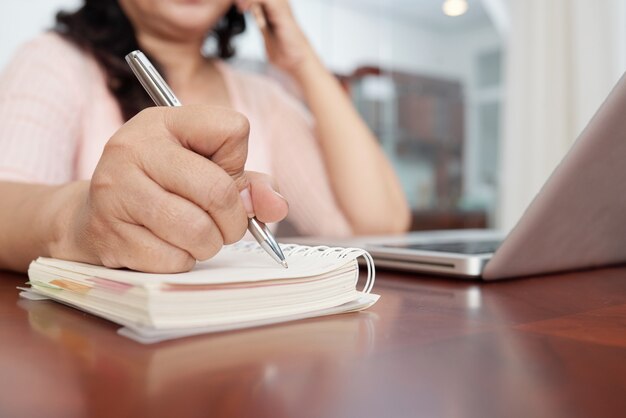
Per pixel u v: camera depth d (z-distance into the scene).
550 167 1.86
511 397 0.21
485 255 0.55
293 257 0.43
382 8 1.91
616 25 1.72
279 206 0.37
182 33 1.41
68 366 0.26
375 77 1.89
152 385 0.23
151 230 0.35
